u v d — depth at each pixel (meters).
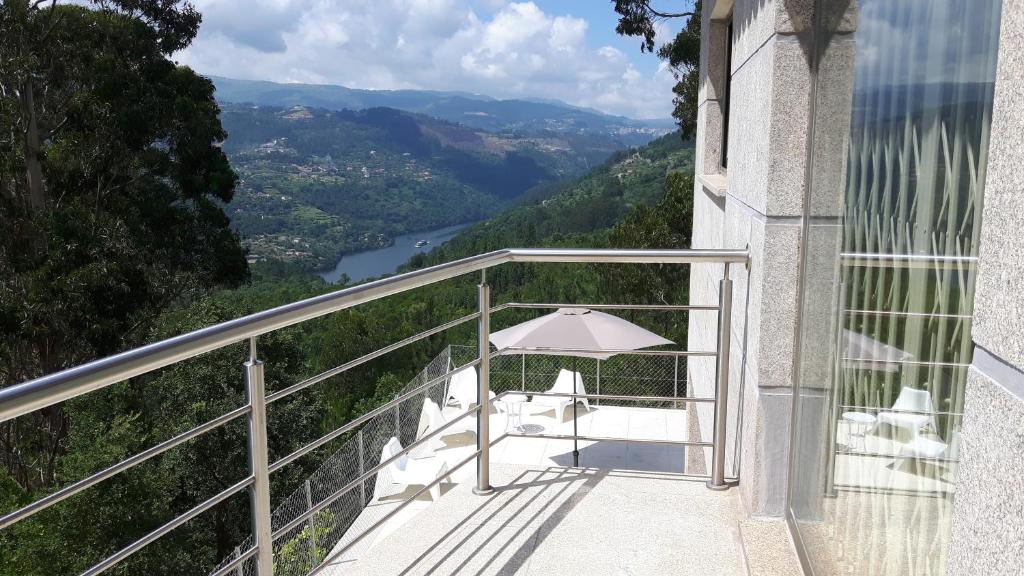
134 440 19.88
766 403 2.88
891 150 1.81
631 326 5.56
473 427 10.10
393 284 2.46
